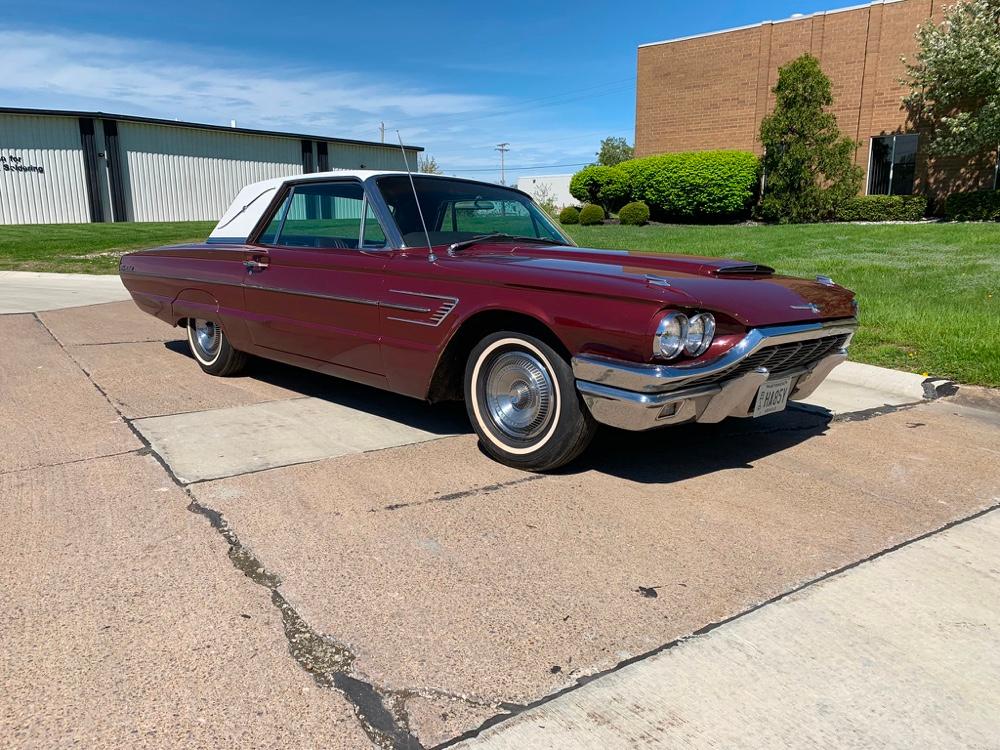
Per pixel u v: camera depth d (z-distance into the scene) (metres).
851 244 13.73
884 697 2.13
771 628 2.46
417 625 2.43
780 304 3.53
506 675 2.19
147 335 7.62
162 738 1.91
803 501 3.54
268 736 1.92
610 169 24.59
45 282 13.07
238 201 5.48
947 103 19.56
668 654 2.31
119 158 29.81
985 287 8.84
